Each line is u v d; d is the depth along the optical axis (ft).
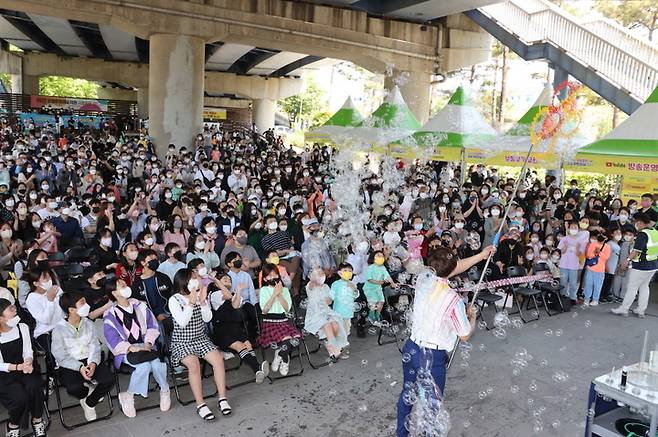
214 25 54.70
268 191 35.40
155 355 14.57
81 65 110.22
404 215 33.55
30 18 75.25
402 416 12.51
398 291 21.22
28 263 16.57
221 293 16.85
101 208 26.02
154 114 54.80
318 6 60.23
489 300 21.67
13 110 91.20
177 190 34.47
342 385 16.56
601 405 11.64
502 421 14.57
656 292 28.09
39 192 29.66
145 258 17.21
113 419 14.38
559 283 25.13
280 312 17.33
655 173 26.50
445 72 68.44
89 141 59.21
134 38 86.63
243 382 16.67
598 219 31.14
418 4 58.75
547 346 20.10
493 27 60.95
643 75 46.85
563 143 30.25
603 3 89.97
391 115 41.24
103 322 15.35
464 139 35.27
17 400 12.69
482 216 31.07
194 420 14.38
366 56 64.44
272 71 120.67
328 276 22.79
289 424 14.21
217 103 162.30
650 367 11.70
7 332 12.92
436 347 11.83
